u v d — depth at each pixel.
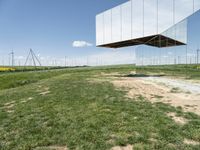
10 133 4.68
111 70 31.62
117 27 19.70
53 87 11.70
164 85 11.58
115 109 6.15
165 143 3.80
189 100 7.38
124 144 3.85
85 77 19.41
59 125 4.98
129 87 11.02
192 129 4.42
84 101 7.41
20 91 11.24
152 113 5.66
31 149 3.83
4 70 41.06
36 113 6.16
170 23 16.75
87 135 4.28
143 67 20.39
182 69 17.45
